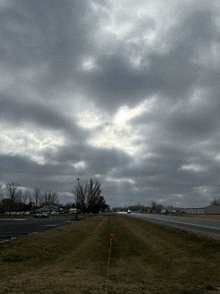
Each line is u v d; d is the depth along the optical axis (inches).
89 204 3230.8
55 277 284.7
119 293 239.6
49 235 700.7
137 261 434.6
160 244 581.0
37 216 2393.0
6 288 228.2
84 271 342.6
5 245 485.7
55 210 4315.9
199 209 4293.8
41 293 213.0
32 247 489.7
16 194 2628.0
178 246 529.3
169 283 284.2
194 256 421.4
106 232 912.9
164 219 1539.1
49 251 474.6
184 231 732.0
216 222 1146.7
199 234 636.7
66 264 386.6
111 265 403.5
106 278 309.0
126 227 1085.8
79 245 584.4
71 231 874.8
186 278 300.4
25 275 291.7
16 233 772.6
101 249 554.3
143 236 745.6
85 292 225.8
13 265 350.0
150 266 387.5
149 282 292.4
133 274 336.8
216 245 471.5
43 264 374.3
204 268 337.1
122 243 642.8
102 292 232.1
